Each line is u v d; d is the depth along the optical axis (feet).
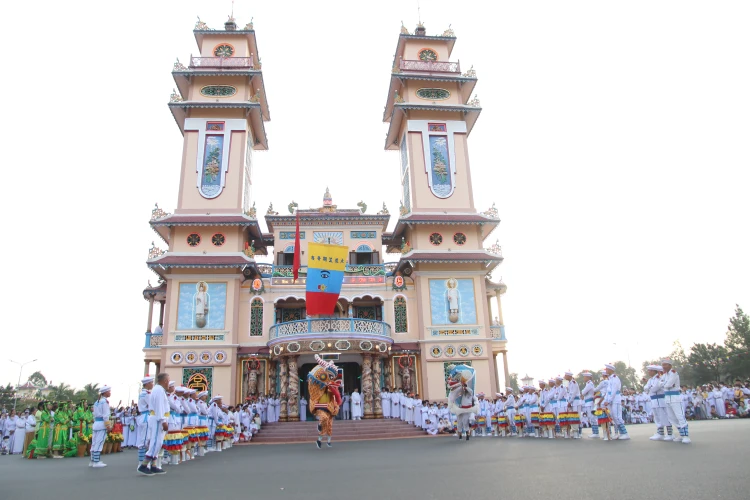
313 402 71.82
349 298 117.50
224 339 108.99
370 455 53.26
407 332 116.26
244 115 124.98
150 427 42.70
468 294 117.19
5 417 92.38
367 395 103.04
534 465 36.88
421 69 133.59
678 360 317.22
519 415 74.84
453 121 130.72
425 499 25.26
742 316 216.33
